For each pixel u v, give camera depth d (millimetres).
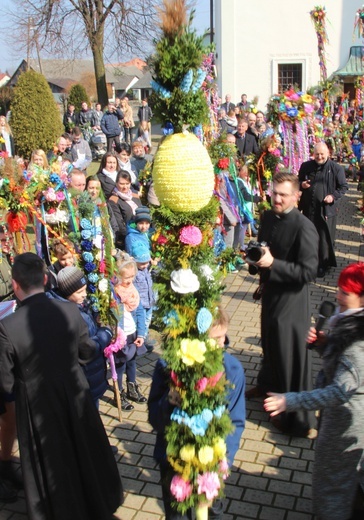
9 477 3633
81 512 3041
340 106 17422
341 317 2707
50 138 14492
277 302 4051
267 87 21453
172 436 2502
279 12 20812
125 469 3855
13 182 4762
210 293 2393
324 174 7445
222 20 21188
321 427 2855
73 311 3082
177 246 2344
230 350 5516
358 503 2855
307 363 4062
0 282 4633
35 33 24031
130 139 18875
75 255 4105
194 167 2188
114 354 4422
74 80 48594
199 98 2234
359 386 2607
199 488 2496
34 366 2924
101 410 4586
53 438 2953
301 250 3895
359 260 8508
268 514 3391
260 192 8328
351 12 20531
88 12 22688
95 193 5832
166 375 2682
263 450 3994
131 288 4582
